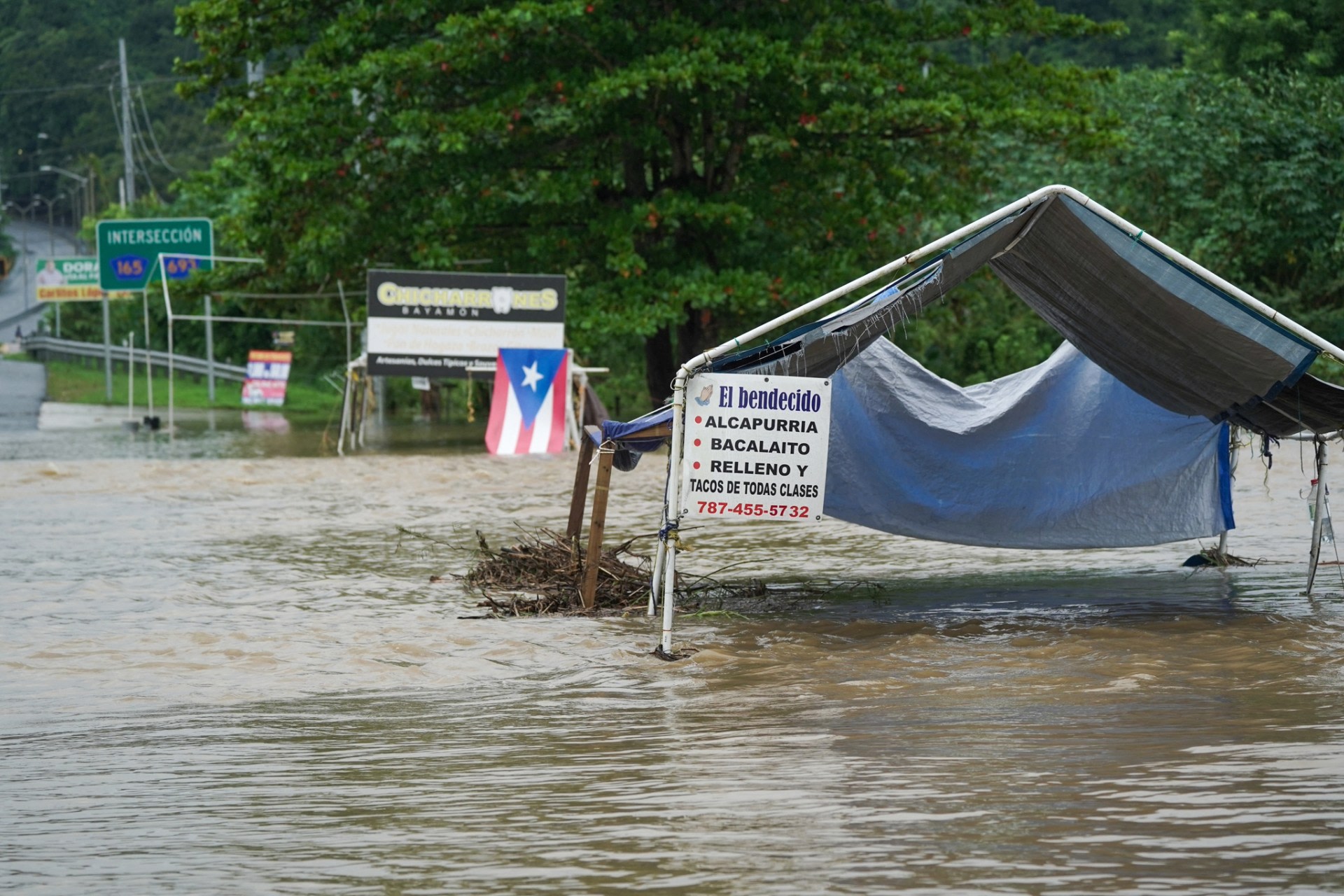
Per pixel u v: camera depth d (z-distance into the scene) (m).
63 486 38.66
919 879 8.90
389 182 56.31
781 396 17.06
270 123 54.44
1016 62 57.34
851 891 8.74
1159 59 113.69
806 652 16.77
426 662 16.80
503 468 41.72
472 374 47.66
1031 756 11.70
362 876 9.34
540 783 11.48
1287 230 63.69
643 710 14.16
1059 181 64.75
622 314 51.22
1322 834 9.52
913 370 21.22
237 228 61.19
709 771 11.59
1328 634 16.98
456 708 14.52
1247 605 19.25
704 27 54.91
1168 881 8.75
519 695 15.04
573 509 21.86
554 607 20.03
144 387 101.38
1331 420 19.28
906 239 60.75
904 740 12.41
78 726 14.04
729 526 29.33
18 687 15.83
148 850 10.03
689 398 17.11
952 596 20.75
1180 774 11.02
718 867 9.23
